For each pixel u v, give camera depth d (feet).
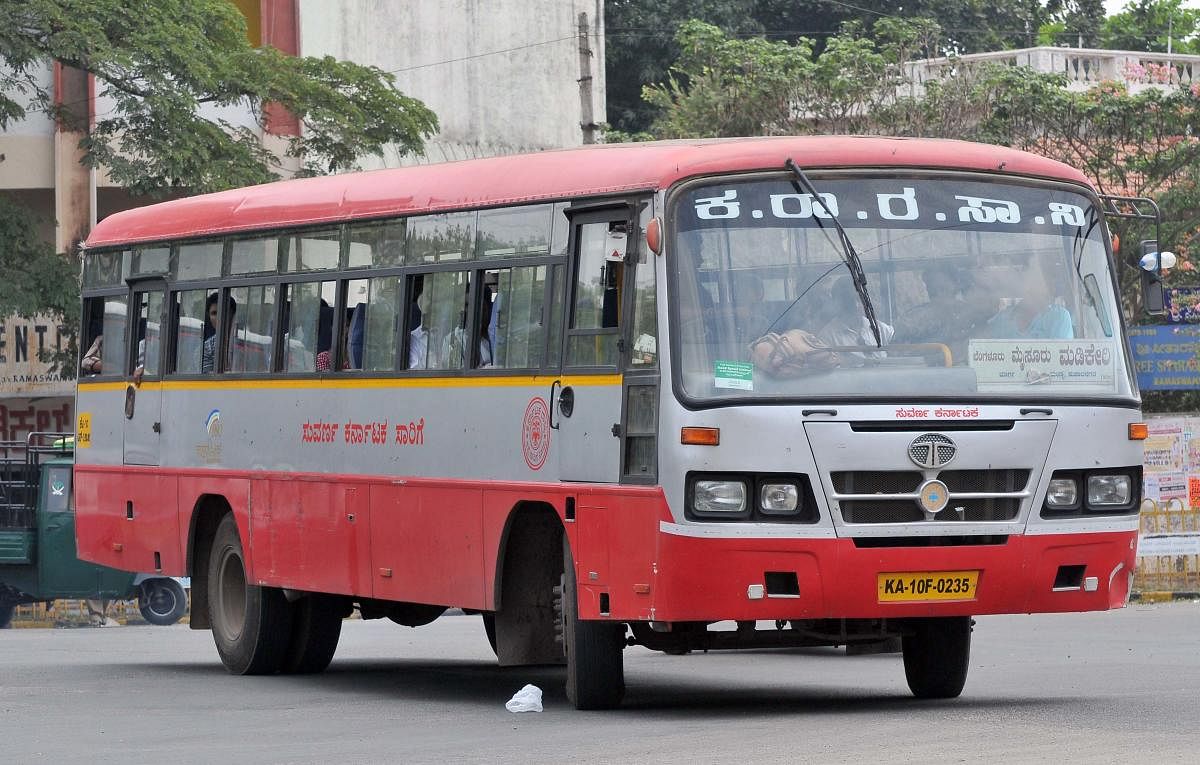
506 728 50.80
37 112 153.58
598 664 53.83
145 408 77.15
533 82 195.21
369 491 63.10
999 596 49.98
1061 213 52.75
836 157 51.11
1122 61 173.17
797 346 49.29
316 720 54.90
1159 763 39.06
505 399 56.49
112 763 45.32
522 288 56.39
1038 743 43.16
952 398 49.52
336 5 175.42
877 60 160.86
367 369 63.62
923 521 49.06
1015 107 152.25
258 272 70.38
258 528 69.72
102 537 80.33
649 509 49.73
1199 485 123.65
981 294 51.03
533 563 56.90
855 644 54.90
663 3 231.71
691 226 50.11
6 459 122.93
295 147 146.72
